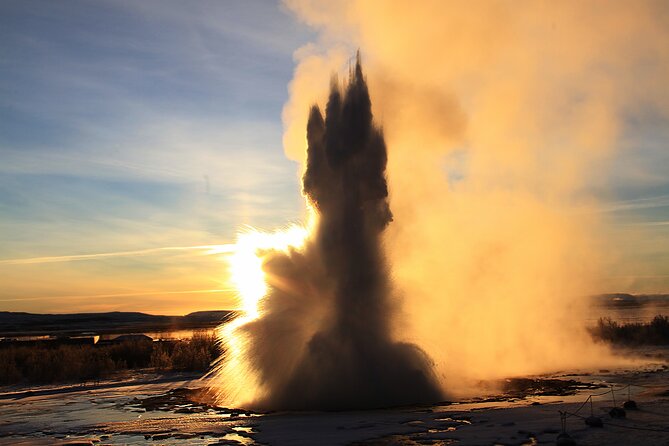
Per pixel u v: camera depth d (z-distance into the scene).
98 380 30.14
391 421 15.20
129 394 24.36
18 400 23.84
